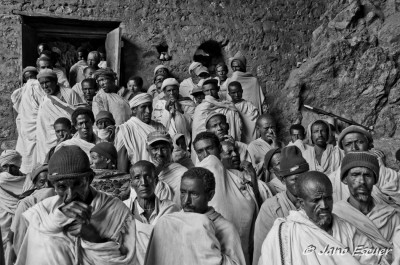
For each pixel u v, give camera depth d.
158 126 7.92
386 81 11.81
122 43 12.02
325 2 13.09
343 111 11.92
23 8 11.59
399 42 11.92
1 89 11.18
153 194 5.07
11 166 7.24
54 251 3.49
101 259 3.53
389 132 11.71
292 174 5.17
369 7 12.28
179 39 12.37
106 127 7.71
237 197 5.79
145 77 12.12
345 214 4.57
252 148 8.59
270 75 12.72
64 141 7.47
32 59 11.38
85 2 11.95
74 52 12.00
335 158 7.84
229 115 9.90
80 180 3.52
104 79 9.69
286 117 12.02
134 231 3.71
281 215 5.18
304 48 12.95
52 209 3.61
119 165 7.48
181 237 3.93
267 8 12.91
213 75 12.59
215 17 12.63
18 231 4.36
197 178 4.19
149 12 12.28
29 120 9.88
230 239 4.12
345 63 11.94
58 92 9.79
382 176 6.16
